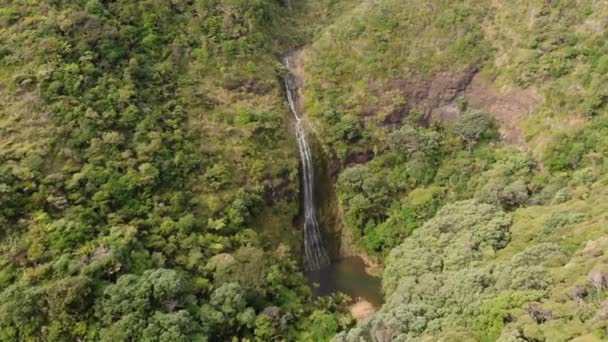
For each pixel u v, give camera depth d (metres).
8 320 35.25
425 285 40.59
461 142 59.97
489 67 62.84
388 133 62.62
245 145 54.78
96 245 40.03
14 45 50.56
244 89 61.22
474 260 42.81
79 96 49.09
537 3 62.00
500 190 50.72
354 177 57.62
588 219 40.78
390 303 41.50
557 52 58.25
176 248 43.94
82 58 51.28
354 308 48.56
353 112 63.19
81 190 43.53
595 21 57.28
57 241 39.56
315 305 46.97
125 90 51.62
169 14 62.94
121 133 48.91
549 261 36.69
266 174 54.16
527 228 44.19
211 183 49.97
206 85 59.41
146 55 57.88
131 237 41.44
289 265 48.94
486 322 32.91
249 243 47.47
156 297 37.78
